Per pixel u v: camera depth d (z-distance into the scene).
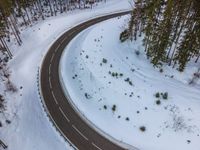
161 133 28.47
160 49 34.81
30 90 37.78
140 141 28.16
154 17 36.59
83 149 27.23
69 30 55.62
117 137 28.72
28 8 71.38
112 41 45.59
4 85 39.59
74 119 31.38
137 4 40.81
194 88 32.94
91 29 51.84
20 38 54.41
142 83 34.50
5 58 47.50
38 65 43.31
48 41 51.31
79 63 40.12
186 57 33.56
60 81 38.78
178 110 30.08
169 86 33.56
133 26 45.62
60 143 28.19
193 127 28.25
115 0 75.56
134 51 40.47
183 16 35.50
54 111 32.84
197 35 32.41
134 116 30.62
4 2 48.03
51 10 65.75
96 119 31.22
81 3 74.12
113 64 38.72
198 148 26.62
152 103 31.48
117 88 34.19
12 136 30.42
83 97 34.75
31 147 28.62
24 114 33.56
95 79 36.00
